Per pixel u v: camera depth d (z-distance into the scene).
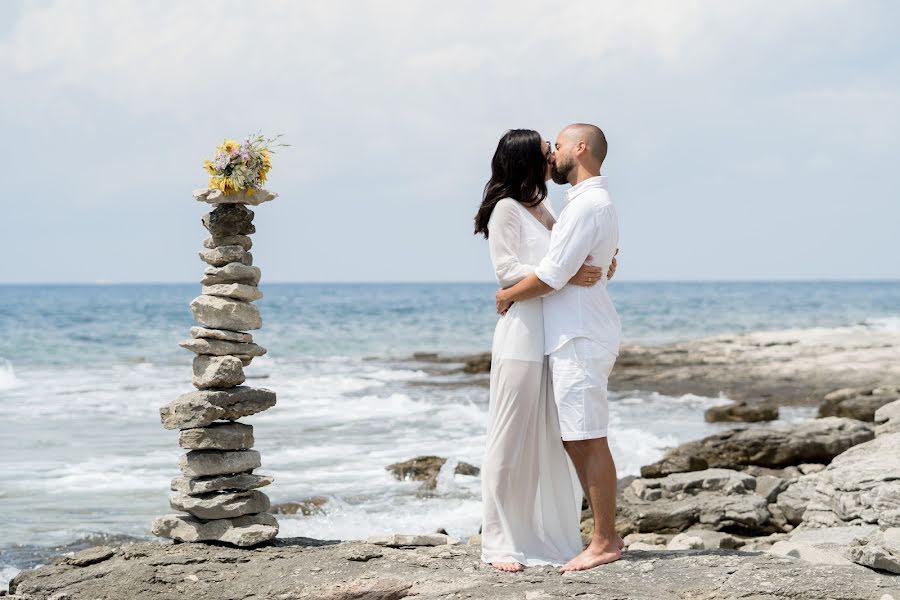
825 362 24.06
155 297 111.94
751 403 17.84
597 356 4.95
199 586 4.93
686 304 73.44
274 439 12.72
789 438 10.66
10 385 20.22
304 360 30.23
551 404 5.14
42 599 5.00
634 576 4.80
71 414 15.16
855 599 4.46
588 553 5.04
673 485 8.57
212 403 5.60
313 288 195.00
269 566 5.19
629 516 8.03
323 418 14.87
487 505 5.14
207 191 5.83
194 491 5.63
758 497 8.16
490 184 5.21
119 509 8.69
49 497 9.15
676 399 18.52
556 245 4.86
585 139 5.02
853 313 58.94
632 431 13.48
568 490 5.24
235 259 5.85
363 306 75.06
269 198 5.93
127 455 11.38
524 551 5.14
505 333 5.07
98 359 28.53
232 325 5.78
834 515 7.48
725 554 5.20
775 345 28.81
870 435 10.82
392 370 25.70
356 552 5.34
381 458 11.27
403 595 4.65
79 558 5.50
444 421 14.59
